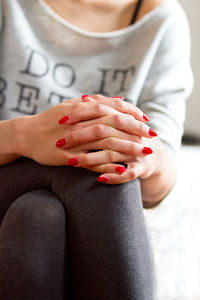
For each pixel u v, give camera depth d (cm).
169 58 81
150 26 79
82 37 79
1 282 39
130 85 77
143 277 42
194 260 119
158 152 57
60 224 42
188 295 101
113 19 81
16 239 40
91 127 49
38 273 39
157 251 119
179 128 78
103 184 44
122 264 41
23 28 77
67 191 44
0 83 77
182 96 81
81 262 42
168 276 109
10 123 55
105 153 47
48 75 78
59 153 49
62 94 78
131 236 42
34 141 52
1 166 56
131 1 82
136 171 46
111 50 79
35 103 77
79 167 47
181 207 152
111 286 41
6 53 77
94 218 42
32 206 42
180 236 132
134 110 53
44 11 78
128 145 48
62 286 42
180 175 184
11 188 49
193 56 221
